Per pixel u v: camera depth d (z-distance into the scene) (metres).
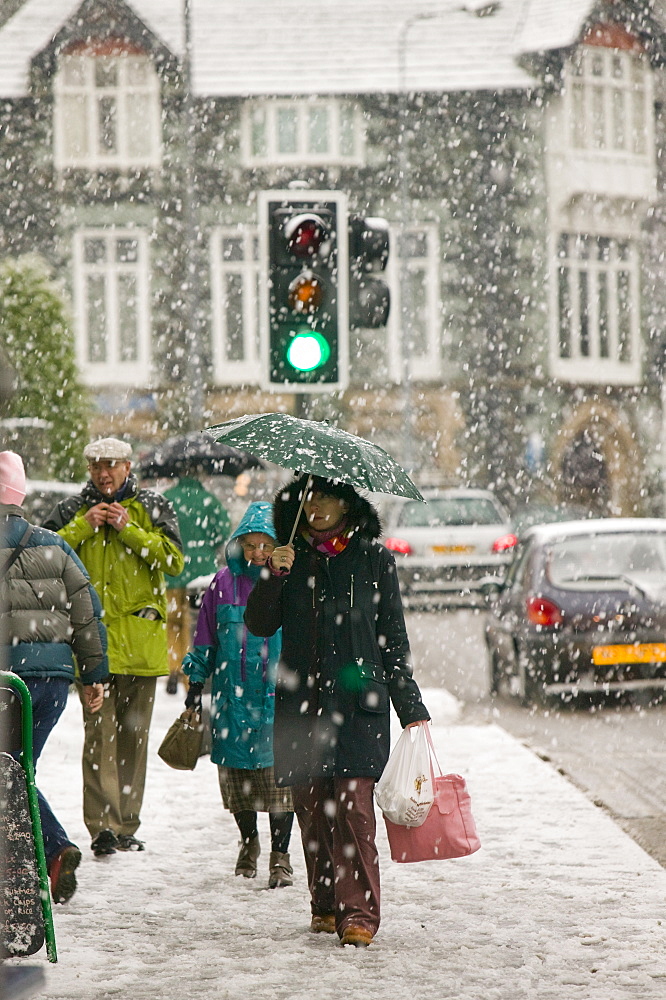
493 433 119.88
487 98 121.00
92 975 14.12
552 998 13.35
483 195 120.75
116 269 120.12
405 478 16.17
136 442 119.44
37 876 14.02
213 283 119.94
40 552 17.05
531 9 126.62
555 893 17.33
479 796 23.41
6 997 10.65
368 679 15.62
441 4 127.31
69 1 125.31
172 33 121.50
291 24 125.12
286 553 15.64
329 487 15.81
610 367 124.00
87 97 119.88
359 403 118.69
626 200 124.06
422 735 15.88
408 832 15.88
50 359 91.88
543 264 120.81
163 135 120.06
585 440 123.75
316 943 15.41
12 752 14.19
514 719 33.78
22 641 16.70
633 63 124.50
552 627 34.97
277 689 15.87
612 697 37.12
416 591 63.16
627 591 35.41
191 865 19.14
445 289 120.50
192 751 18.28
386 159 120.75
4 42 122.19
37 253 119.81
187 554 34.44
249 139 120.31
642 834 21.17
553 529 37.81
